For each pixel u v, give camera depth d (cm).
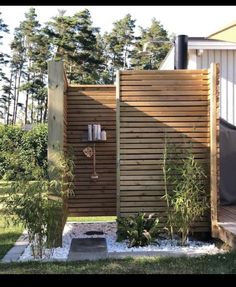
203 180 409
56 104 398
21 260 350
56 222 372
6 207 354
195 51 645
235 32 776
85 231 489
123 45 3020
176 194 392
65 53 2330
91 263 329
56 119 396
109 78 2647
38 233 356
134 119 418
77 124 514
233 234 348
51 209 363
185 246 393
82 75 2330
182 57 619
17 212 351
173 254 362
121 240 409
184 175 392
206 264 318
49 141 394
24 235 454
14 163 373
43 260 348
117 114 418
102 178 519
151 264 321
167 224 407
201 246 394
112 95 517
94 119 515
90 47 2397
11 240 434
